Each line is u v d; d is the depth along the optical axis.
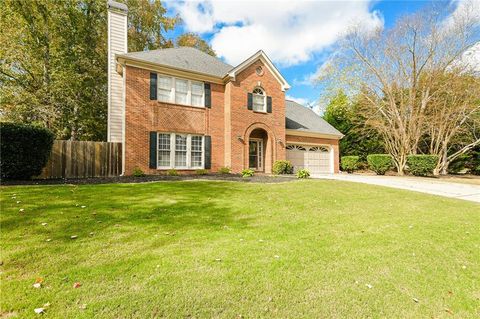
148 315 2.33
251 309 2.49
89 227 4.61
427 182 15.01
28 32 16.92
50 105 16.53
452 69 19.77
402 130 20.77
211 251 3.76
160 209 6.09
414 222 5.93
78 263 3.24
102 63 20.38
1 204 5.74
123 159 12.62
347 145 26.22
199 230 4.74
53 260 3.30
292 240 4.40
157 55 14.87
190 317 2.34
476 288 3.14
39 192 7.16
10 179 9.88
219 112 15.73
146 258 3.45
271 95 17.14
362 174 21.39
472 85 19.25
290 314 2.45
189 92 14.73
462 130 21.11
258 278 3.04
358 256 3.85
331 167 21.36
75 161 11.99
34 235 4.12
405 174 20.70
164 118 13.80
